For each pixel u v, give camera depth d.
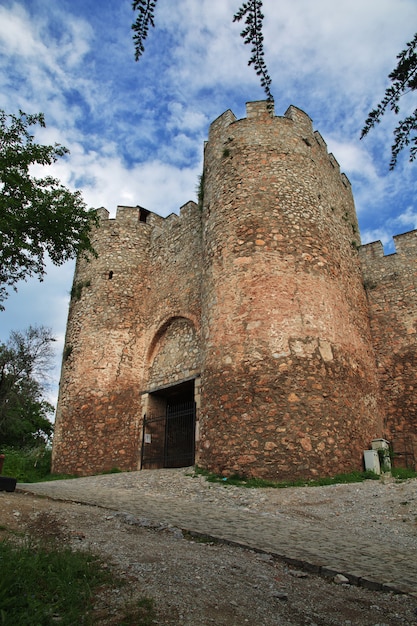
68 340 17.84
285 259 11.94
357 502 7.74
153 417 15.77
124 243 19.02
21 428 27.25
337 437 10.36
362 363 12.84
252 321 11.27
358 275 15.21
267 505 7.80
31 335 28.39
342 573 4.30
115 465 14.98
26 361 27.59
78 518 6.13
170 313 16.44
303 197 13.16
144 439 15.14
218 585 3.94
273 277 11.65
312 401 10.40
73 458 15.42
